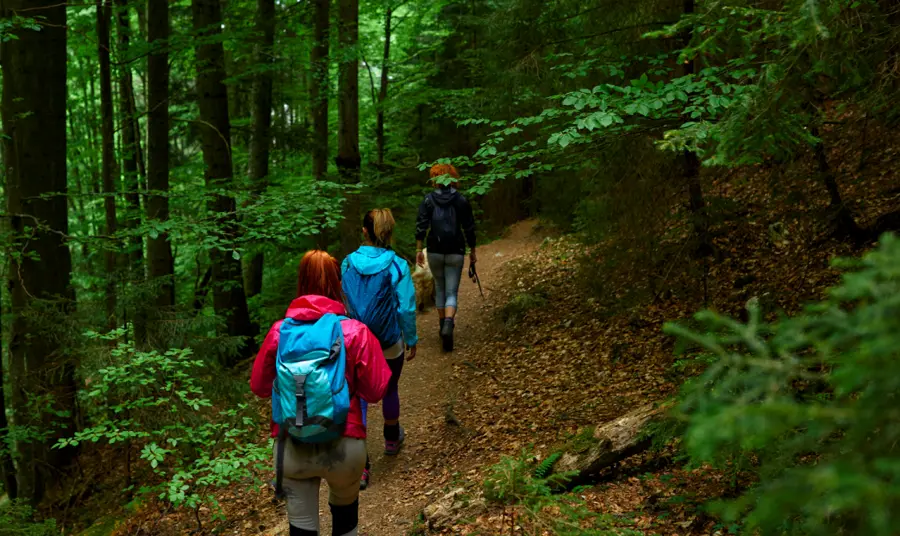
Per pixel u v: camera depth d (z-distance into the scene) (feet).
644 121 15.61
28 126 21.38
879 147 16.84
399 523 13.17
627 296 20.30
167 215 28.02
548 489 7.68
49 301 20.47
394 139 60.49
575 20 21.93
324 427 9.11
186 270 44.88
